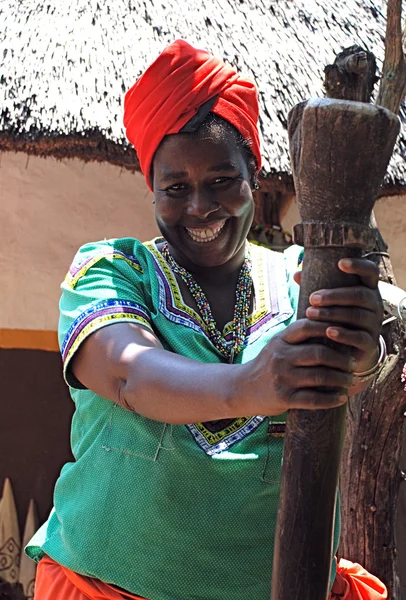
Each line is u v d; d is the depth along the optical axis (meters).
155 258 1.72
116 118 3.71
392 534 2.37
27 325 4.68
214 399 1.29
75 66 3.89
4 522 4.55
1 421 4.64
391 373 2.29
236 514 1.58
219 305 1.72
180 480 1.56
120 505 1.58
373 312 1.17
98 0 4.20
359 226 1.17
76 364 1.56
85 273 1.64
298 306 1.21
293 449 1.23
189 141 1.59
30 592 4.50
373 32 4.28
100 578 1.59
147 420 1.57
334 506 1.25
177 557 1.57
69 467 1.72
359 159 1.15
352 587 1.89
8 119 3.71
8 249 4.66
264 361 1.20
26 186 4.66
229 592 1.58
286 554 1.24
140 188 4.76
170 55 1.59
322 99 1.16
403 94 2.38
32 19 4.15
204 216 1.61
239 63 3.89
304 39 4.12
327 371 1.16
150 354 1.44
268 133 3.70
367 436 2.33
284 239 4.27
